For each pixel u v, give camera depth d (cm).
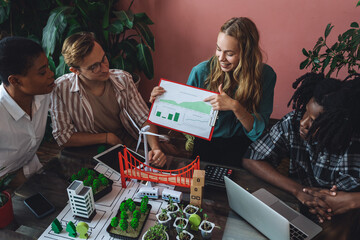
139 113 171
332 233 112
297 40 255
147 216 103
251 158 131
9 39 123
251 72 149
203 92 133
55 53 247
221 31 143
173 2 269
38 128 156
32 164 167
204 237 97
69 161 134
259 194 116
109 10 254
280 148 133
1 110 137
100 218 104
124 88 168
